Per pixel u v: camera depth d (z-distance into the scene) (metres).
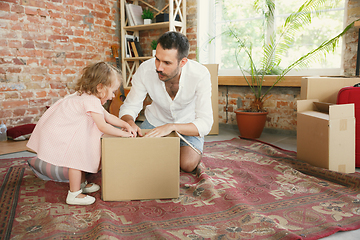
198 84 1.88
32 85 3.42
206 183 1.74
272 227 1.24
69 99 1.55
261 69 3.53
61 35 3.66
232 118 3.96
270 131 3.66
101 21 4.17
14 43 3.21
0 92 3.14
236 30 3.99
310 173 2.05
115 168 1.50
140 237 1.18
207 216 1.38
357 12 2.96
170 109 2.01
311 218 1.38
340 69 3.16
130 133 1.60
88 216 1.38
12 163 2.25
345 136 2.00
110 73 1.57
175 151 1.54
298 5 3.49
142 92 2.03
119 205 1.49
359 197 1.63
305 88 2.52
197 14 4.04
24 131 3.12
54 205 1.50
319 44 3.40
